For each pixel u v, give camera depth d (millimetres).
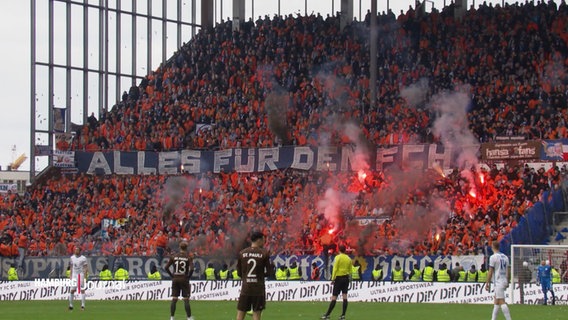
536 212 48500
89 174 66562
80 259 39031
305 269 49812
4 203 64125
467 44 66000
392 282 43438
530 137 55906
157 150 66500
